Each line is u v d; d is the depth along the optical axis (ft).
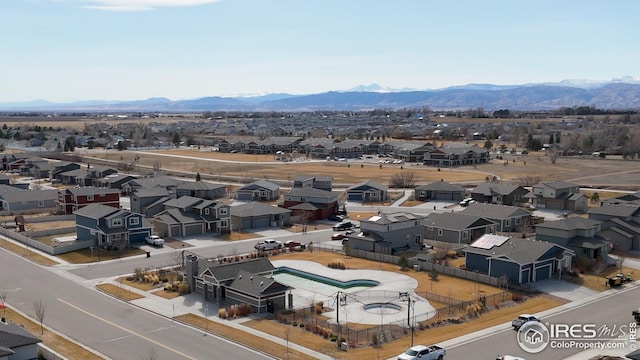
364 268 236.84
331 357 147.02
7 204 363.97
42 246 268.00
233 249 269.23
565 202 364.99
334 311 184.34
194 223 302.04
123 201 400.67
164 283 214.90
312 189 372.79
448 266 231.91
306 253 264.72
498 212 303.07
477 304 184.65
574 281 216.54
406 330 166.09
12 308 187.62
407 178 485.97
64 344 156.97
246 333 164.35
